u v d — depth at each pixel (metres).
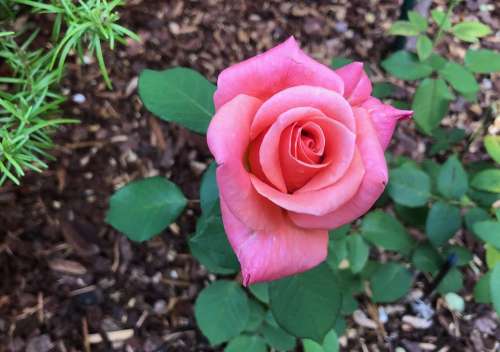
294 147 0.27
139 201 0.38
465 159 0.61
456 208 0.44
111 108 0.57
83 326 0.49
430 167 0.53
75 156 0.55
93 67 0.59
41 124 0.41
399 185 0.45
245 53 0.64
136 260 0.52
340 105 0.27
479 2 0.73
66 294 0.50
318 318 0.36
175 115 0.36
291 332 0.36
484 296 0.44
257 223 0.27
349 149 0.27
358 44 0.67
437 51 0.68
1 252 0.50
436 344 0.53
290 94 0.27
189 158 0.57
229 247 0.34
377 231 0.46
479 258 0.57
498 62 0.49
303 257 0.30
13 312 0.48
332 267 0.45
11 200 0.52
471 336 0.54
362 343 0.53
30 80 0.43
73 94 0.57
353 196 0.28
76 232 0.52
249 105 0.28
